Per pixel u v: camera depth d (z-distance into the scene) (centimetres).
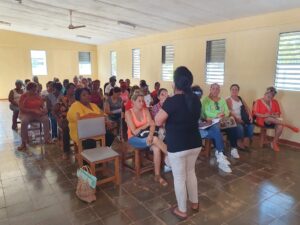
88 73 1095
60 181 285
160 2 408
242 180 286
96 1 447
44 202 241
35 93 419
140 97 297
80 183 245
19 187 270
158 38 675
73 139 329
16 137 459
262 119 392
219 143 324
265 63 432
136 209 230
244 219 214
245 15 440
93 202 242
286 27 396
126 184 278
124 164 319
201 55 551
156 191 262
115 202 242
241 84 476
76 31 796
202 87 559
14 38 928
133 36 766
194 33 561
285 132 419
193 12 444
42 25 746
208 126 328
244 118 390
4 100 924
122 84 563
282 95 416
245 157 358
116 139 438
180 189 208
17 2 515
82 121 283
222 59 512
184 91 196
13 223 210
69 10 534
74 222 211
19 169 317
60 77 1037
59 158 355
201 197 250
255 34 441
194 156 209
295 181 283
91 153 268
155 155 279
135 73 812
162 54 669
